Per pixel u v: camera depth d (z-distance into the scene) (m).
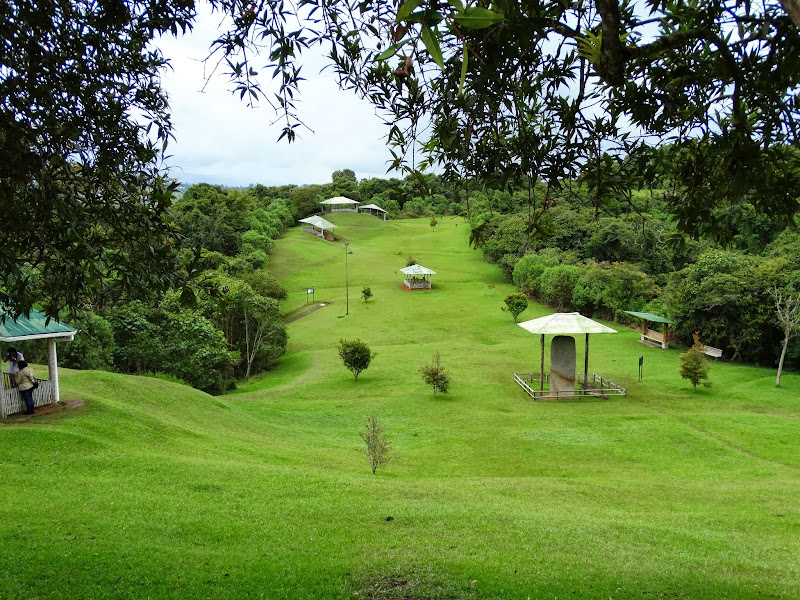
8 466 12.53
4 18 4.46
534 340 43.97
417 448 20.73
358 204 111.19
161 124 5.52
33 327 16.48
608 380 31.77
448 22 2.59
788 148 3.75
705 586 8.09
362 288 64.44
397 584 7.93
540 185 5.01
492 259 72.44
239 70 4.06
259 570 8.27
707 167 4.12
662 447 20.56
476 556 9.06
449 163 4.51
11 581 7.46
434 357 38.53
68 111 5.05
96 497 11.10
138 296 5.14
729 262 37.41
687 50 3.74
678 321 38.91
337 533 10.19
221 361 34.62
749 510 13.48
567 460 19.27
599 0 2.95
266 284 53.25
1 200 4.45
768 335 35.69
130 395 21.12
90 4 5.07
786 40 3.25
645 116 3.68
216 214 70.31
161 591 7.47
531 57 3.57
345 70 4.03
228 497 11.98
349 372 35.72
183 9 5.11
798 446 20.55
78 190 5.08
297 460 17.28
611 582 8.10
